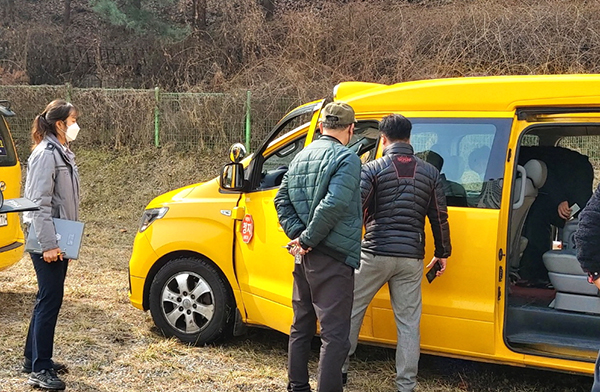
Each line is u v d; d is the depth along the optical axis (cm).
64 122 387
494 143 392
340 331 348
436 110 410
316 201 346
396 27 1476
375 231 379
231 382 426
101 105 1357
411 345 378
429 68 1399
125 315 564
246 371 446
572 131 456
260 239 458
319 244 349
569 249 430
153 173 1288
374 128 434
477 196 393
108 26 1762
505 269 386
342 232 346
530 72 1327
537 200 466
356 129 443
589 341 394
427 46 1441
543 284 456
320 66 1466
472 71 1371
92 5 1689
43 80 1683
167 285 499
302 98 1312
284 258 442
